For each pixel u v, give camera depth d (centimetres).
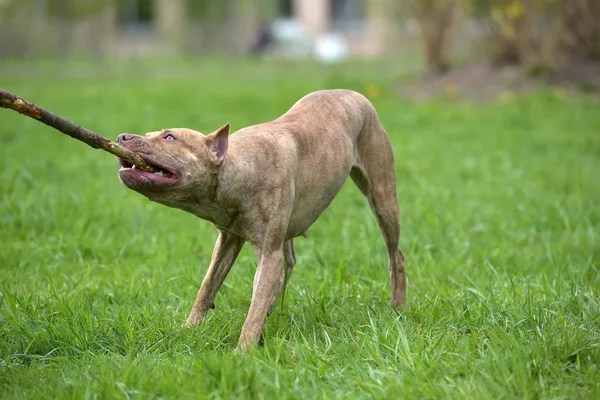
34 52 4219
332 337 656
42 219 1030
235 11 4847
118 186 1250
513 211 1125
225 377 553
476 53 2609
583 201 1144
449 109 2098
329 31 5584
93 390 546
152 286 797
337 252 923
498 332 634
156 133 616
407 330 660
